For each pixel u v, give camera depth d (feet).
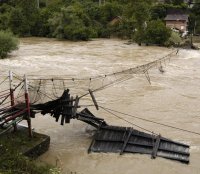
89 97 80.59
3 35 133.08
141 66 108.47
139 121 67.62
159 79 100.37
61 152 53.78
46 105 56.49
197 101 81.20
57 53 144.46
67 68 112.68
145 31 184.55
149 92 86.94
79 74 103.81
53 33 207.62
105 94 83.76
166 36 178.60
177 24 243.40
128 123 66.28
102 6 241.55
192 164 51.42
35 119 66.03
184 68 117.80
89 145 56.49
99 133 57.21
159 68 110.22
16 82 90.89
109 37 223.10
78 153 53.67
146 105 77.05
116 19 232.32
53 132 61.11
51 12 227.20
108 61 127.13
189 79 102.01
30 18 217.36
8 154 44.52
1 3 253.03
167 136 61.05
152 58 135.64
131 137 55.93
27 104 51.88
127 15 205.26
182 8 264.93
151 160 51.88
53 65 117.29
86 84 91.81
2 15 223.71
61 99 57.16
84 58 132.67
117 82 95.09
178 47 176.55
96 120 59.47
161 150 53.78
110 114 70.59
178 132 63.05
